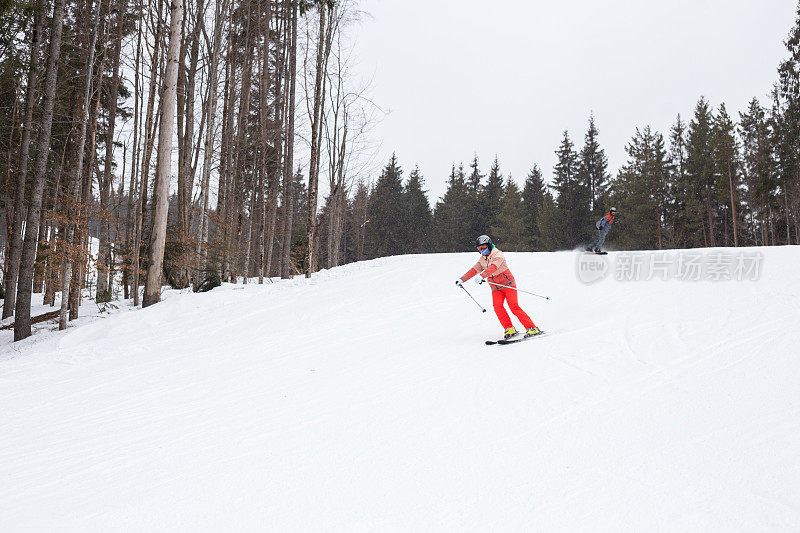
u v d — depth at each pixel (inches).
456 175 2748.5
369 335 333.1
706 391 159.9
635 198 1882.4
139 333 449.7
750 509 99.7
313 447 159.2
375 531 107.4
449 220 2513.5
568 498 112.8
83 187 575.5
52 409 240.8
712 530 95.0
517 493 117.7
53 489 145.3
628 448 132.3
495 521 107.0
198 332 420.8
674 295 312.8
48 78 549.0
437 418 172.1
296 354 304.7
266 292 562.9
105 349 395.9
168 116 550.0
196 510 123.7
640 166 1939.0
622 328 251.6
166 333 435.2
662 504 105.5
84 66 649.0
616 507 106.7
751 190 1788.9
